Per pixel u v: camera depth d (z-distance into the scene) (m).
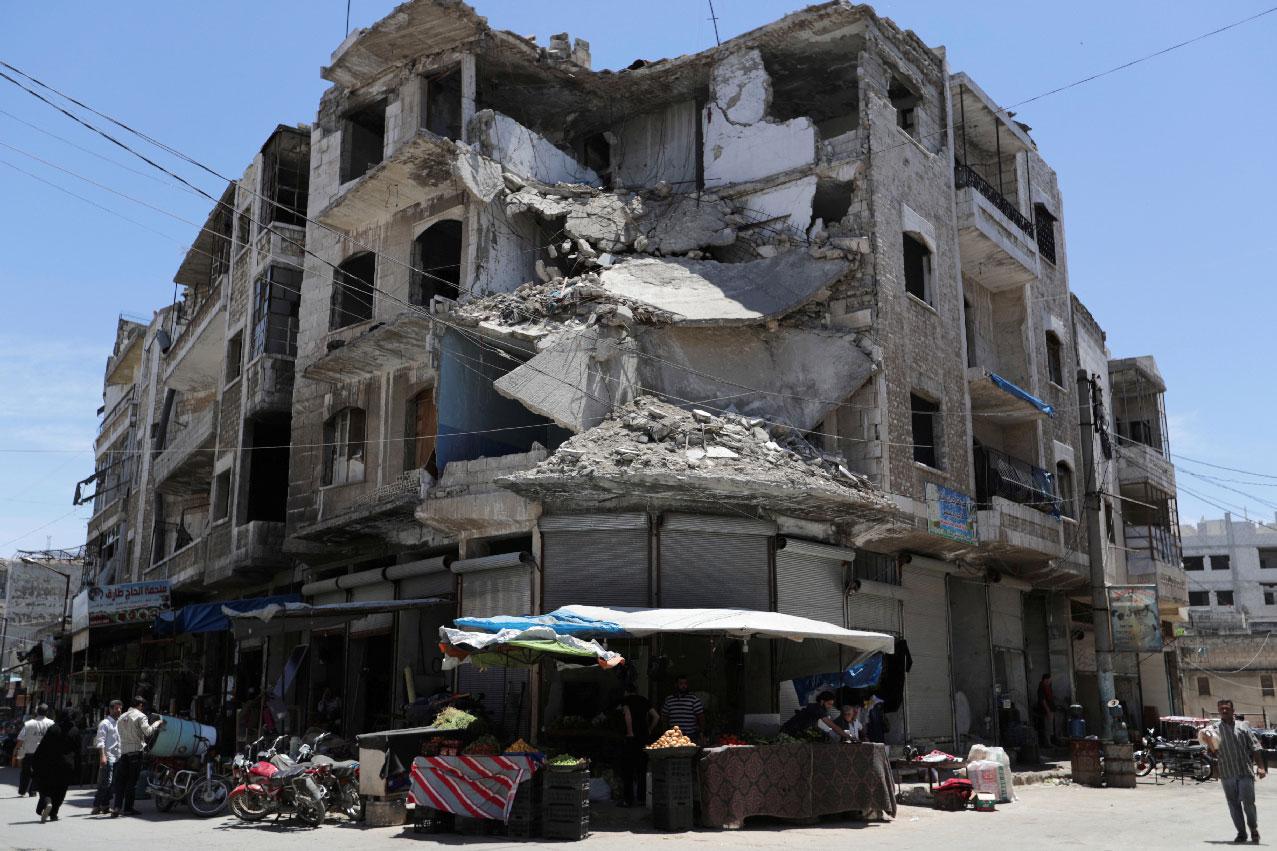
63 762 13.99
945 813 13.84
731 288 19.47
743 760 12.05
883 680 18.36
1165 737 28.23
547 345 17.58
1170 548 32.41
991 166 26.61
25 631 56.97
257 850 10.40
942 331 21.16
